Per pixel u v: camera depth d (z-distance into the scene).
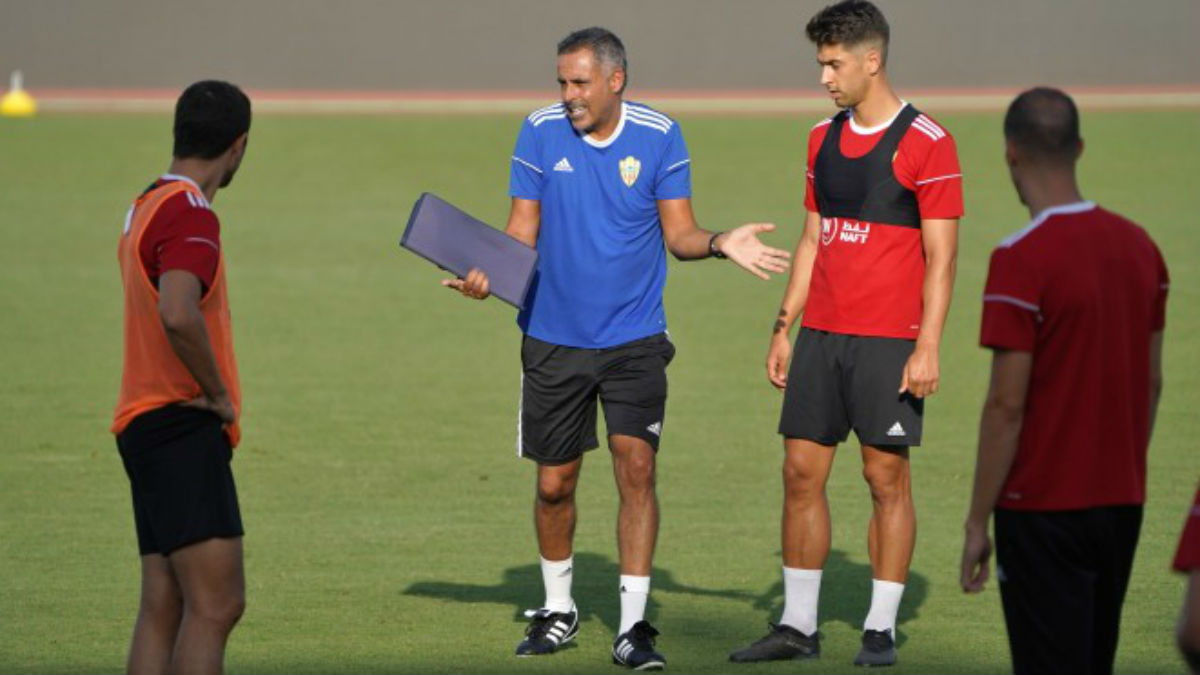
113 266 58.91
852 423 21.92
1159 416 37.94
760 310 52.59
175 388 17.34
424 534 28.80
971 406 39.62
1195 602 12.12
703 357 45.53
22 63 127.25
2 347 45.81
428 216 21.89
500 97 117.56
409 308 52.69
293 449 35.25
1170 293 53.31
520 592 25.38
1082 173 80.38
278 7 137.88
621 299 22.36
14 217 69.38
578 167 22.25
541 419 22.59
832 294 21.89
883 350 21.64
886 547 21.89
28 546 27.55
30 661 21.53
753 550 27.91
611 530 29.42
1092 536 15.60
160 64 128.62
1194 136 92.06
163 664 18.19
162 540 17.52
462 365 44.56
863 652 21.73
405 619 23.86
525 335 22.77
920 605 24.62
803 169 83.25
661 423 22.62
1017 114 15.88
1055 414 15.50
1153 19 135.50
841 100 21.62
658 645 22.75
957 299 53.53
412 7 138.88
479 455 34.91
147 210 17.34
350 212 72.25
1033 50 131.50
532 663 21.83
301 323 50.03
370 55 132.38
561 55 21.86
